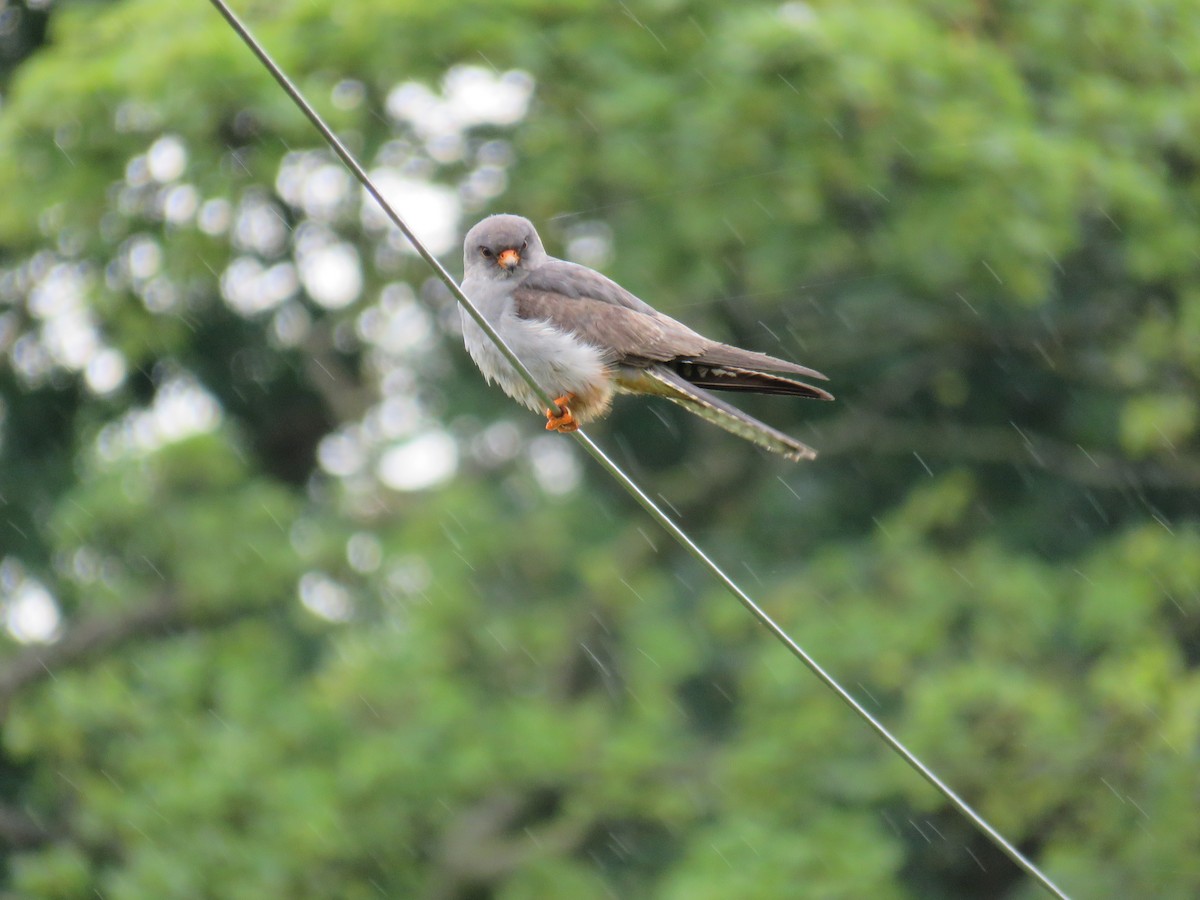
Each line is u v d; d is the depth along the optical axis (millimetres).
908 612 16062
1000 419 18469
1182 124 15156
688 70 14727
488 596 17172
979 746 15062
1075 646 16375
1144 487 17781
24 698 17766
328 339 19766
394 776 15211
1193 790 15078
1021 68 15555
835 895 14109
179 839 14938
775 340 17438
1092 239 17094
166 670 16156
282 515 17078
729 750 15953
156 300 16844
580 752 15836
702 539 18359
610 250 15703
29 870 15508
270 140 15258
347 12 14406
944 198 14578
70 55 14883
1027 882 16344
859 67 13719
